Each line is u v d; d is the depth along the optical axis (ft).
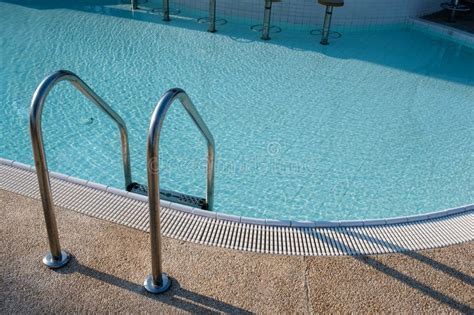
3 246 7.26
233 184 12.37
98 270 6.89
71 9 25.64
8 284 6.57
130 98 16.49
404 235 7.98
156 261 6.36
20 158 13.15
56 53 19.79
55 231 6.74
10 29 22.08
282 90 17.65
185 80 18.02
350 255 7.46
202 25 24.54
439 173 13.23
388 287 6.88
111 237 7.59
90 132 14.38
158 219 6.03
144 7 26.86
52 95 16.30
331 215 11.51
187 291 6.61
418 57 22.22
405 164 13.56
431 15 27.61
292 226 8.04
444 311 6.51
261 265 7.18
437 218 8.50
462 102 17.65
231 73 18.86
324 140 14.52
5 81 17.21
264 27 22.77
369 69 20.30
